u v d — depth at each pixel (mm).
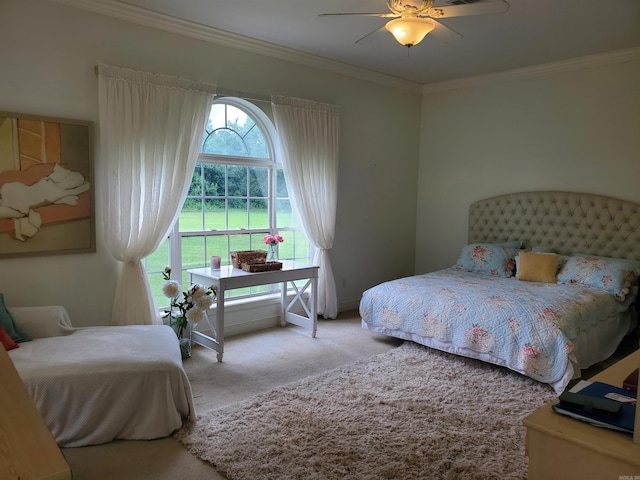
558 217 4887
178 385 2646
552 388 3209
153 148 3598
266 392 3127
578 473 1179
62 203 3332
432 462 2336
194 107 3816
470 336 3514
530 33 3920
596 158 4660
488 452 2428
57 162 3289
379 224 5688
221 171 4410
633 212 4434
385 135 5613
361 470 2260
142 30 3613
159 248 4062
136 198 3535
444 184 5875
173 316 4023
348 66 4969
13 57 3096
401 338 4102
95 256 3529
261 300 4660
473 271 4883
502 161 5328
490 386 3256
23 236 3197
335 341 4297
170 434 2588
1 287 3158
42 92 3217
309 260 5148
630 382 1444
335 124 4906
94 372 2469
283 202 4945
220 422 2719
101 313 3584
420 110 6027
